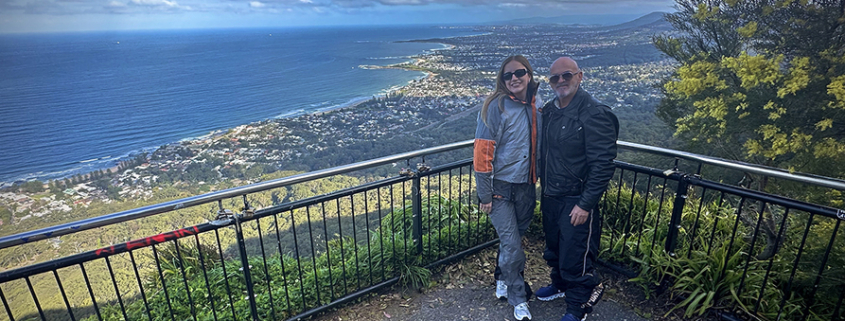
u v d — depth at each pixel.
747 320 2.00
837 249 2.18
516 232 2.06
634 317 2.15
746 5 4.59
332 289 2.35
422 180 2.52
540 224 3.07
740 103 3.90
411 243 2.74
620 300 2.29
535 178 2.00
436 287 2.53
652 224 2.84
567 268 1.97
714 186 1.97
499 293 2.33
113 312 2.91
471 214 3.42
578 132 1.76
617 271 2.51
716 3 5.01
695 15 5.16
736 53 4.81
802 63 3.20
